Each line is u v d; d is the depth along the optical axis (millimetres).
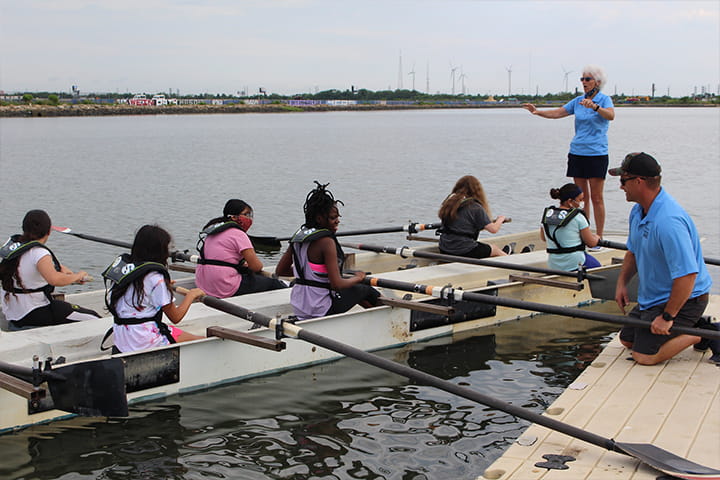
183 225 16250
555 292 9305
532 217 17922
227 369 6598
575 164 11117
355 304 7352
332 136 62688
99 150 40812
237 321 7418
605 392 5695
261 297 7812
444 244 9930
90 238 10180
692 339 6164
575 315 6395
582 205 12672
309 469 5074
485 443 5480
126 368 5953
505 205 19875
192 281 8727
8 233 15133
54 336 6379
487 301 6898
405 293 8727
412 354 7590
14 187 22609
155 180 25203
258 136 61625
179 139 54938
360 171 29422
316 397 6387
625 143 49469
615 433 4965
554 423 4691
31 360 6113
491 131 78250
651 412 5301
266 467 5117
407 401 6320
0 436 5508
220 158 35875
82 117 135500
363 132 72688
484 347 7844
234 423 5844
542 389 6621
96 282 11070
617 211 18969
